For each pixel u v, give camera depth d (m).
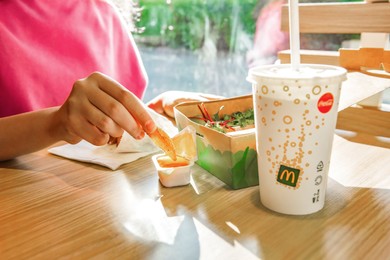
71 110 0.89
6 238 0.61
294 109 0.59
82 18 1.71
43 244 0.59
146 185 0.81
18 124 1.00
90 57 1.71
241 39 2.71
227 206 0.70
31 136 0.98
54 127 0.95
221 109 1.01
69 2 1.69
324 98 0.59
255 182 0.78
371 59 1.36
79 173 0.88
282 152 0.62
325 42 2.26
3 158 0.97
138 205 0.71
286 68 0.70
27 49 1.52
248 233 0.60
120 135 0.89
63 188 0.80
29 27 1.54
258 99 0.64
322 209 0.67
